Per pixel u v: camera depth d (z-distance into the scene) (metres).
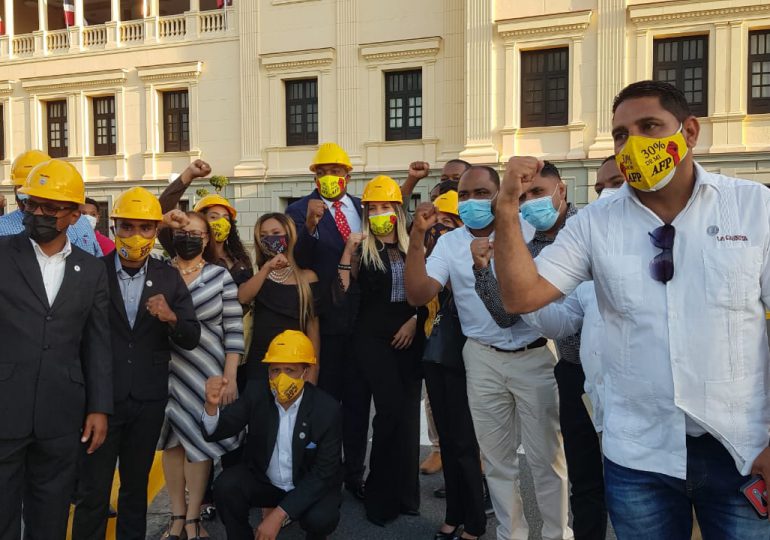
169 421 4.30
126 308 3.90
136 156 24.61
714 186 2.16
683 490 2.21
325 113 21.98
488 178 3.80
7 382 3.29
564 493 3.84
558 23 18.86
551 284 2.30
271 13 22.52
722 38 17.73
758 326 2.13
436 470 5.70
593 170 18.77
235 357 4.48
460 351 4.14
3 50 26.36
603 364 2.40
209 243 4.88
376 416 4.62
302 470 4.00
